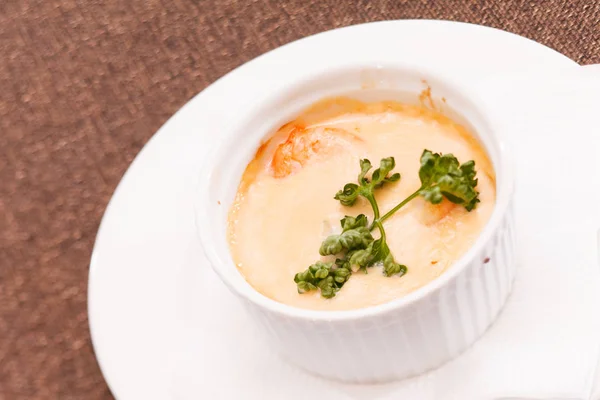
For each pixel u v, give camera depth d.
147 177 0.48
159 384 0.43
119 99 0.56
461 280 0.40
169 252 0.46
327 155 0.45
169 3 0.59
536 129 0.46
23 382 0.48
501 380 0.41
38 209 0.53
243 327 0.44
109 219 0.47
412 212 0.43
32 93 0.57
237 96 0.49
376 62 0.45
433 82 0.44
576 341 0.41
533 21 0.53
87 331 0.49
